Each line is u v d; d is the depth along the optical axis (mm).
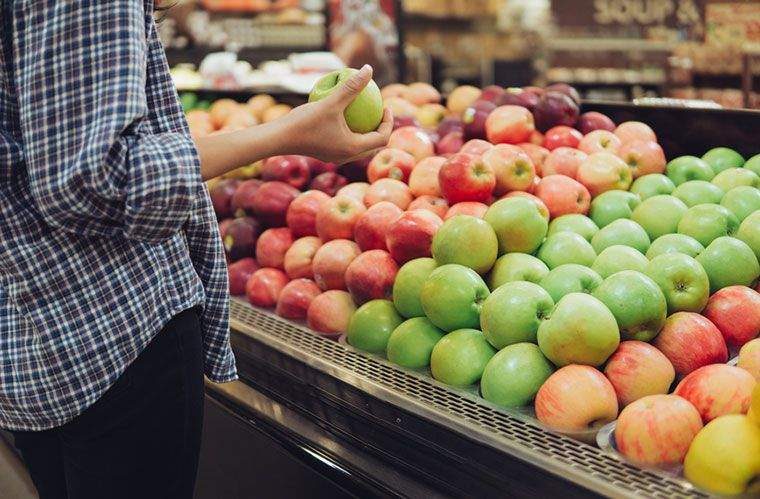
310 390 1590
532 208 1563
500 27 6055
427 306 1477
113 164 945
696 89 5570
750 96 5203
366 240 1780
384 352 1580
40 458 1282
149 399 1127
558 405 1219
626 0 5836
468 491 1250
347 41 5453
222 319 1272
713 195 1738
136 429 1131
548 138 2068
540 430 1219
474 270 1533
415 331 1496
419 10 6043
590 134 2021
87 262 1053
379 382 1427
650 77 5777
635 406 1140
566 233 1597
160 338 1124
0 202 1013
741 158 1903
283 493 1609
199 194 1180
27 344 1072
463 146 2053
